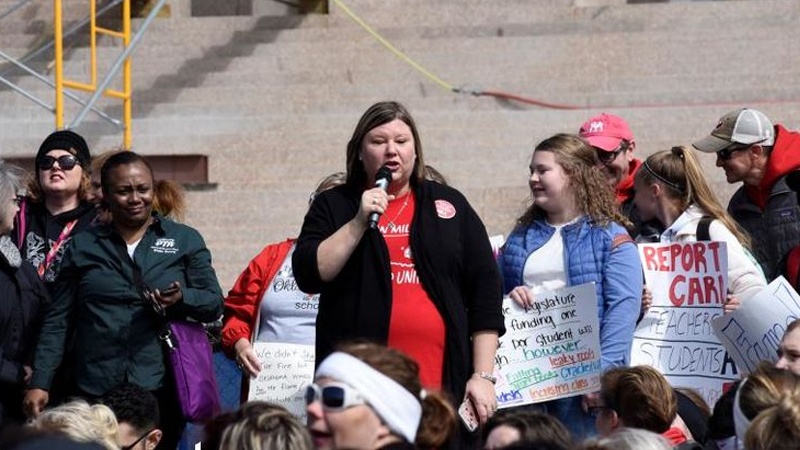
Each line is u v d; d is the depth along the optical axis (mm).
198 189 29688
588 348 17484
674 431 15070
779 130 20156
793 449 11805
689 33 33469
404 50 34125
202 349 18281
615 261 17750
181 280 18375
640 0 37781
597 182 18016
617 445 11812
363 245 15359
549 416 13008
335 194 15805
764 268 19938
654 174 19469
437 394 12297
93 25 31562
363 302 15242
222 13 37625
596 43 33562
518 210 28641
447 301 15406
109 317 18125
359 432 11672
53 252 19797
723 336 18031
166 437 18266
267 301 19438
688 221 19234
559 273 17812
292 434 11797
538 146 18094
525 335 17688
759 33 33375
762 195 20094
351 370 11703
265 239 28906
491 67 33625
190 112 33094
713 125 30953
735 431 14281
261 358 19312
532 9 35188
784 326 17656
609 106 32562
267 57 34312
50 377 18234
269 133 32062
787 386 12781
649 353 18781
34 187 20266
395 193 15742
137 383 18062
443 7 35562
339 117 32219
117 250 18266
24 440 8578
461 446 15547
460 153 31062
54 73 33531
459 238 15664
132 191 18172
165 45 34938
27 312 18391
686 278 18766
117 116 33125
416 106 33062
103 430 15156
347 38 34812
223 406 21297
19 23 36594
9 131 32719
